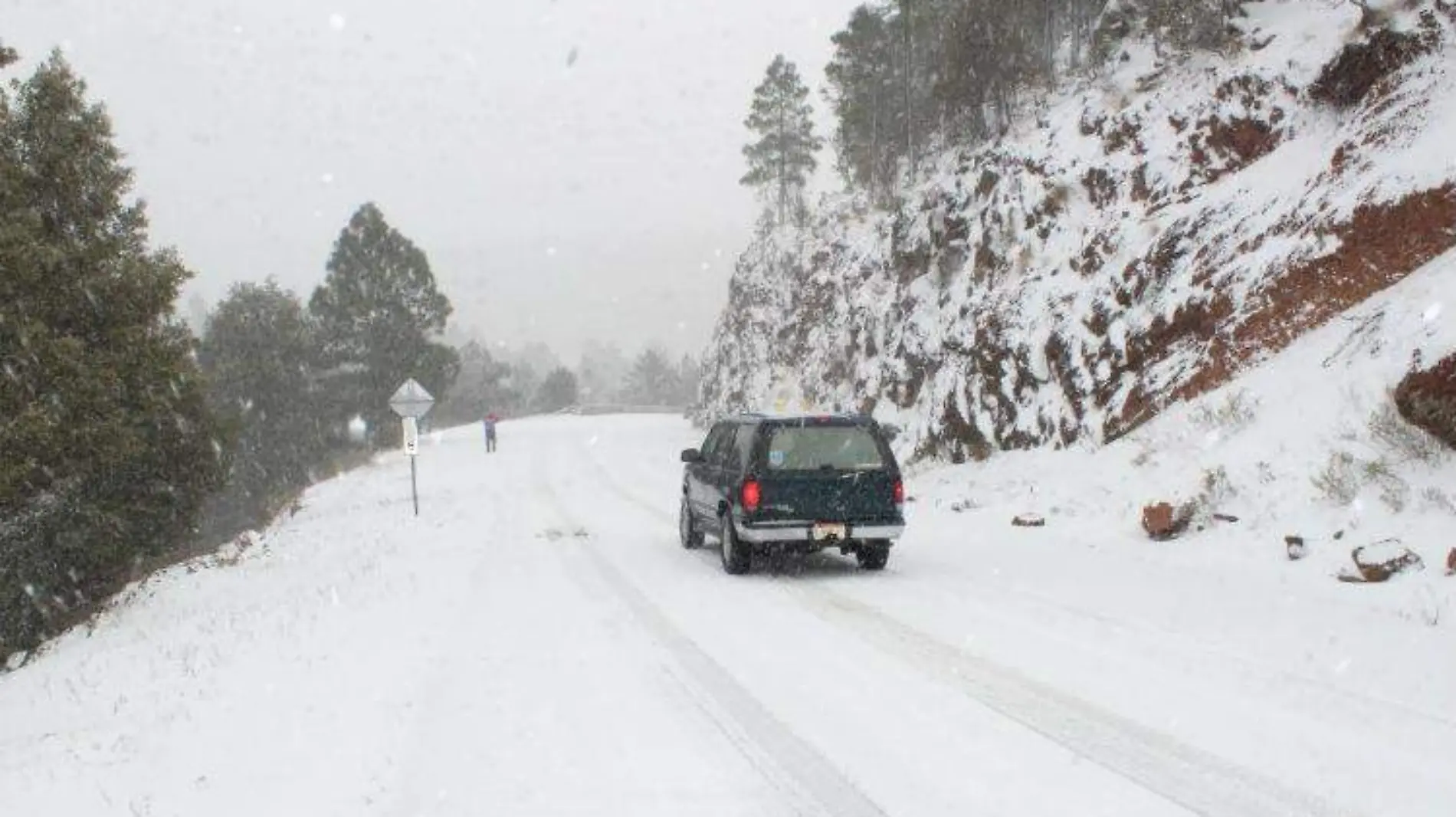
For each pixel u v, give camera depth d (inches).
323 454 2225.6
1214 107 807.7
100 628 717.3
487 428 1770.4
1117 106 911.0
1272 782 203.3
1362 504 427.2
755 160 2888.8
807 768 218.4
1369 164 617.0
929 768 217.0
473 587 470.3
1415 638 301.7
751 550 483.5
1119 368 711.7
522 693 281.9
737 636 350.6
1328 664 283.9
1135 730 238.4
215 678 330.6
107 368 771.4
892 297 1189.7
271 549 904.3
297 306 2354.8
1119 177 846.5
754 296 2188.7
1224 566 432.1
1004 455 785.6
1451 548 366.3
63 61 830.5
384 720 259.3
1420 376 444.1
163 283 837.2
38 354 705.6
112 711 344.8
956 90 1422.2
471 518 820.0
